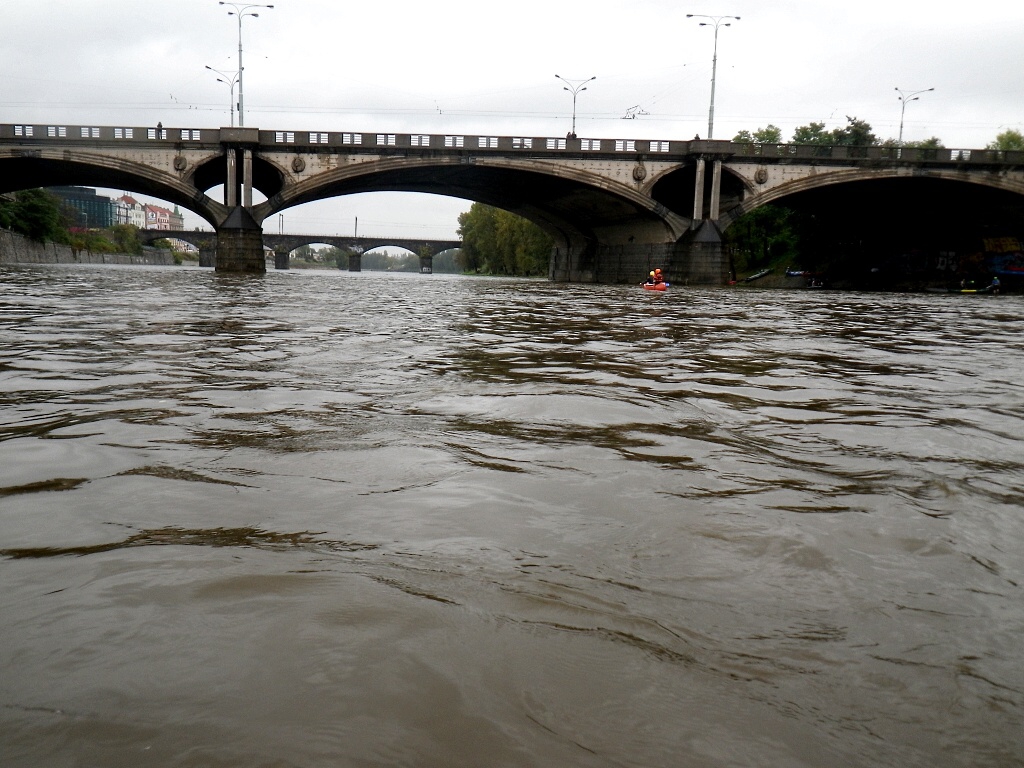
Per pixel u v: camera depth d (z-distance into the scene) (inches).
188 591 91.6
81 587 91.9
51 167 2544.3
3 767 60.0
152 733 65.0
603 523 121.4
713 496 138.0
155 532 111.7
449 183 3021.7
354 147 2495.1
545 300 1098.7
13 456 153.6
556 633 85.0
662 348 429.7
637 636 85.4
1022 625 91.9
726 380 300.4
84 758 61.7
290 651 78.7
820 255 3302.2
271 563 100.9
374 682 73.9
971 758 67.2
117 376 264.5
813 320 783.1
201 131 2464.3
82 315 552.4
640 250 3011.8
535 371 307.3
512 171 2598.4
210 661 76.3
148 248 6924.2
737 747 67.5
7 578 94.2
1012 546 118.3
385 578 97.3
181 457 154.8
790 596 97.3
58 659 75.6
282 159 2495.1
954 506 137.6
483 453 164.4
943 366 381.4
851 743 68.7
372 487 136.8
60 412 199.8
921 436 200.2
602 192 2677.2
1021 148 3644.2
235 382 255.3
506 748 65.7
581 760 64.8
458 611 89.0
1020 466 169.5
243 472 144.7
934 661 82.7
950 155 2519.7
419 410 211.9
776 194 2613.2
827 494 142.3
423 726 68.0
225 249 2472.9
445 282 2479.1
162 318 538.3
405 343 409.7
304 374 278.4
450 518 121.2
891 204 2992.1
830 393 274.1
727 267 2687.0
